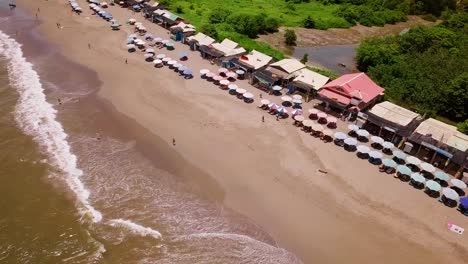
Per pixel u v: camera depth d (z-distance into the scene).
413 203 38.00
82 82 56.47
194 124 48.25
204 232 33.59
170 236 33.00
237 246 32.41
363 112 51.41
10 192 36.06
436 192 39.50
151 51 65.69
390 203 37.81
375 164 43.25
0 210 34.09
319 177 40.53
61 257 30.41
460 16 91.00
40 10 84.12
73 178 38.41
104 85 56.06
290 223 34.91
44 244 31.36
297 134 47.56
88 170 39.69
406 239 34.00
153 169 40.50
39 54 64.31
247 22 79.25
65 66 60.91
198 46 68.38
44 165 39.72
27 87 53.72
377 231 34.62
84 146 43.16
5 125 45.19
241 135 46.59
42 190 36.59
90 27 76.75
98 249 31.19
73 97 52.38
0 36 69.75
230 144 44.88
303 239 33.44
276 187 38.88
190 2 93.25
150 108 51.12
